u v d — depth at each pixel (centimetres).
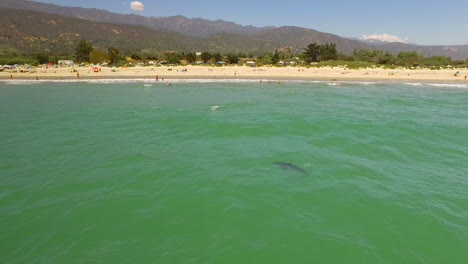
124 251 918
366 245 947
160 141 2005
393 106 3450
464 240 972
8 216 1102
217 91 4875
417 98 4175
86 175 1456
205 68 9525
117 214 1116
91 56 12238
